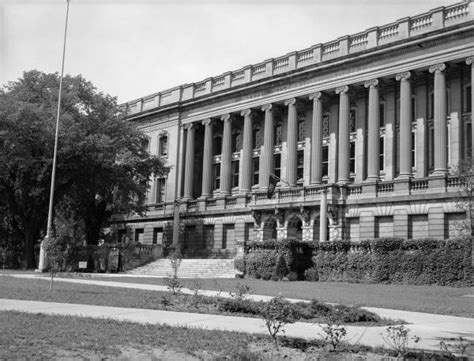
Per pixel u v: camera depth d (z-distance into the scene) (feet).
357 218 145.48
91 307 53.11
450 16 136.05
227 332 39.27
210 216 188.75
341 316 49.08
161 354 31.71
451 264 100.07
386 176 147.64
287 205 153.79
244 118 183.42
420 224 133.18
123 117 177.17
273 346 34.99
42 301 57.82
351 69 153.58
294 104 167.73
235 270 133.69
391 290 90.17
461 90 137.49
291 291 83.82
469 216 105.09
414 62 139.95
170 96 214.90
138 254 162.40
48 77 164.25
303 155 171.12
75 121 157.99
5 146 146.61
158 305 56.59
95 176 160.45
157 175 188.44
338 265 114.01
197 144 209.77
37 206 160.66
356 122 157.79
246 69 185.57
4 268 173.06
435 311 60.75
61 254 159.33
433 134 141.49
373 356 33.09
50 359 29.14
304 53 168.96
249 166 180.75
